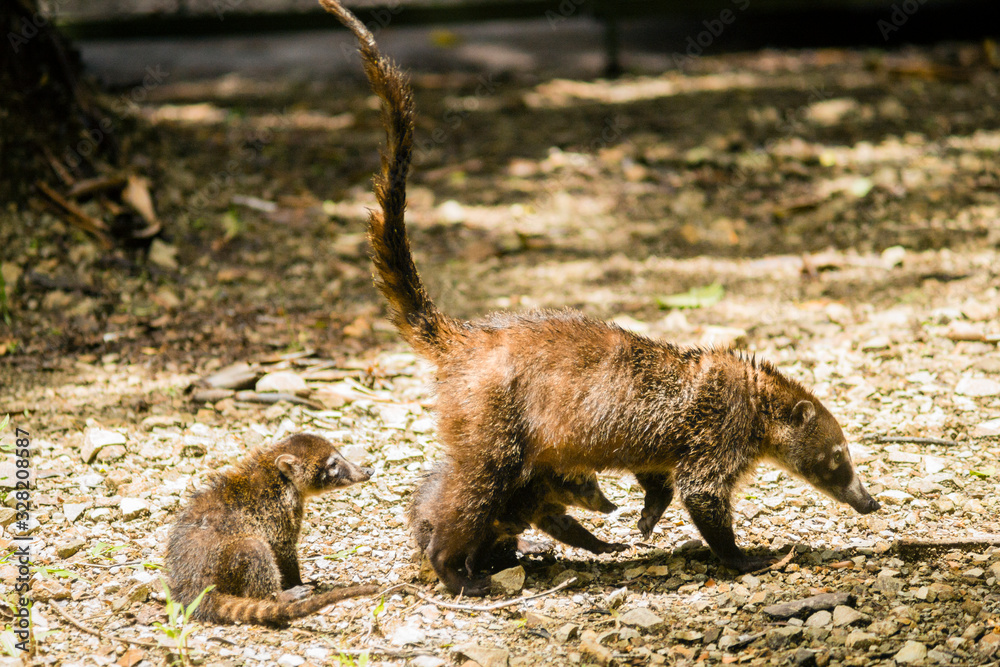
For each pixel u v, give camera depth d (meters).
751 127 19.66
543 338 7.24
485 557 7.68
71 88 14.93
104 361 11.42
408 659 6.47
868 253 14.34
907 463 8.88
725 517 7.36
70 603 7.06
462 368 7.22
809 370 10.88
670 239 15.44
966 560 7.28
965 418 9.66
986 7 27.44
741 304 12.94
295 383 10.61
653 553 7.84
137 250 14.02
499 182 17.86
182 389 10.62
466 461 7.10
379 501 8.68
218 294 13.30
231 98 23.20
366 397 10.55
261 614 6.69
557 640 6.63
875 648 6.28
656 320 12.55
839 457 7.67
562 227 16.08
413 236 15.75
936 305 12.40
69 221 13.97
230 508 7.20
